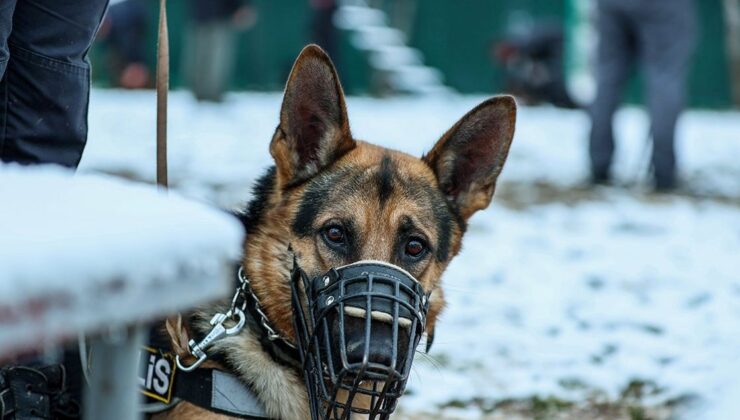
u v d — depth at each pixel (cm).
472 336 667
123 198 179
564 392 577
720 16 2825
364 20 2858
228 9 1897
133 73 2312
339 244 371
